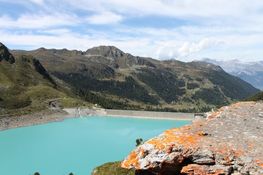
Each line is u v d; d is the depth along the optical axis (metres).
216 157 12.90
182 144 13.38
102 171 24.91
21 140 126.62
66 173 83.94
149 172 13.53
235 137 13.69
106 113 186.75
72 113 184.75
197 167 12.83
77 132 142.12
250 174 12.17
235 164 12.62
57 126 157.62
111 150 109.00
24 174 83.88
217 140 13.59
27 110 175.00
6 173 84.94
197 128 14.60
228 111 16.31
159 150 13.38
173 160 13.13
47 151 108.31
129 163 13.81
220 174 12.55
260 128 14.28
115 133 139.00
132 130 145.25
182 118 167.38
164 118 170.75
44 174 83.50
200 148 13.16
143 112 177.25
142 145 13.97
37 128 152.25
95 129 149.00
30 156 101.94
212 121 15.39
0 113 162.12
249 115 15.66
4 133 139.88
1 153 106.06
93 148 111.94
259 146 12.96
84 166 90.19
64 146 115.62
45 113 176.00
